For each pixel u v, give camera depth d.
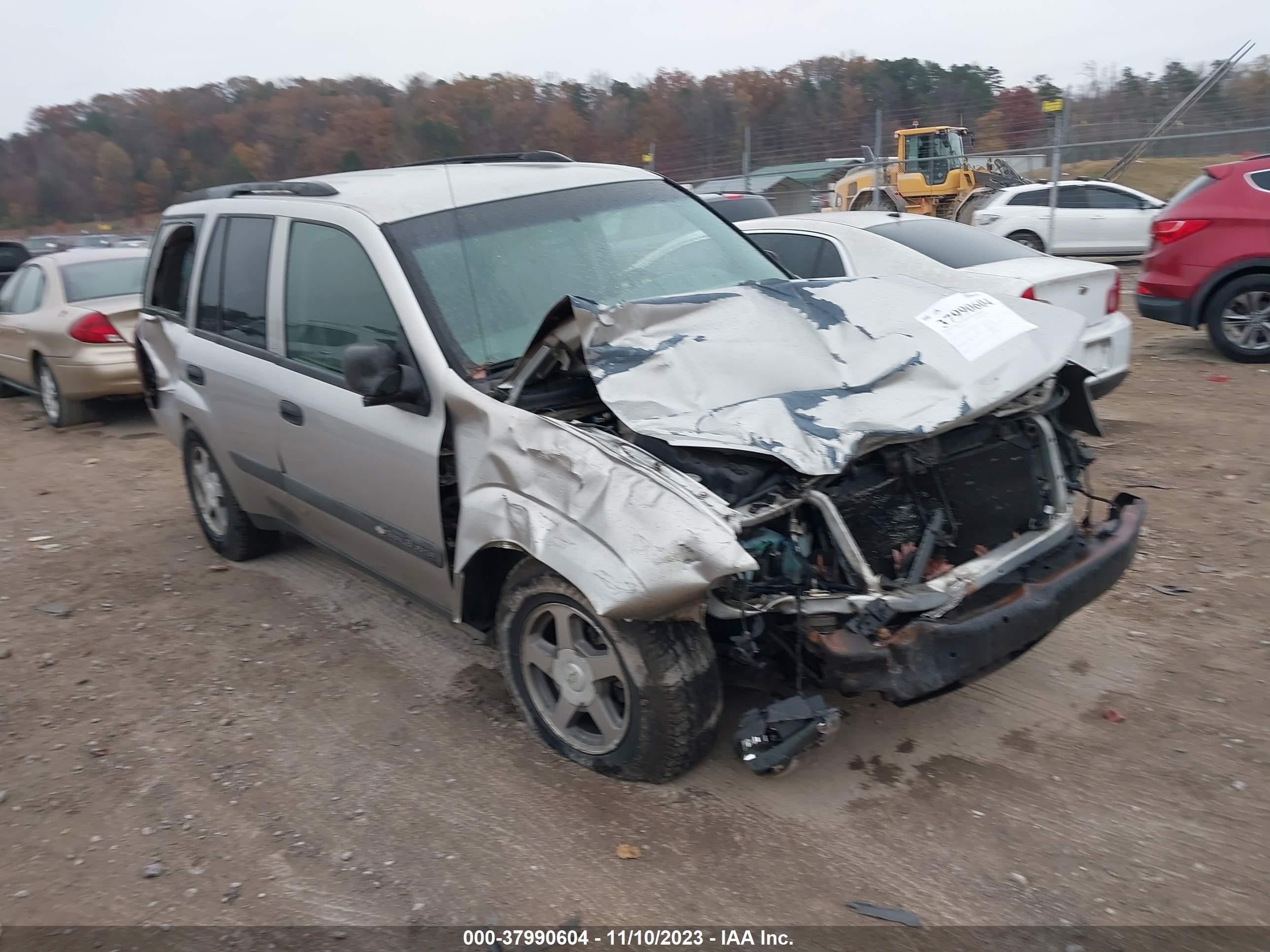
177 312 6.09
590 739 3.77
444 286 4.14
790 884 3.20
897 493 3.50
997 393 3.56
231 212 5.48
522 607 3.76
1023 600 3.44
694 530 3.07
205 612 5.56
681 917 3.09
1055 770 3.69
